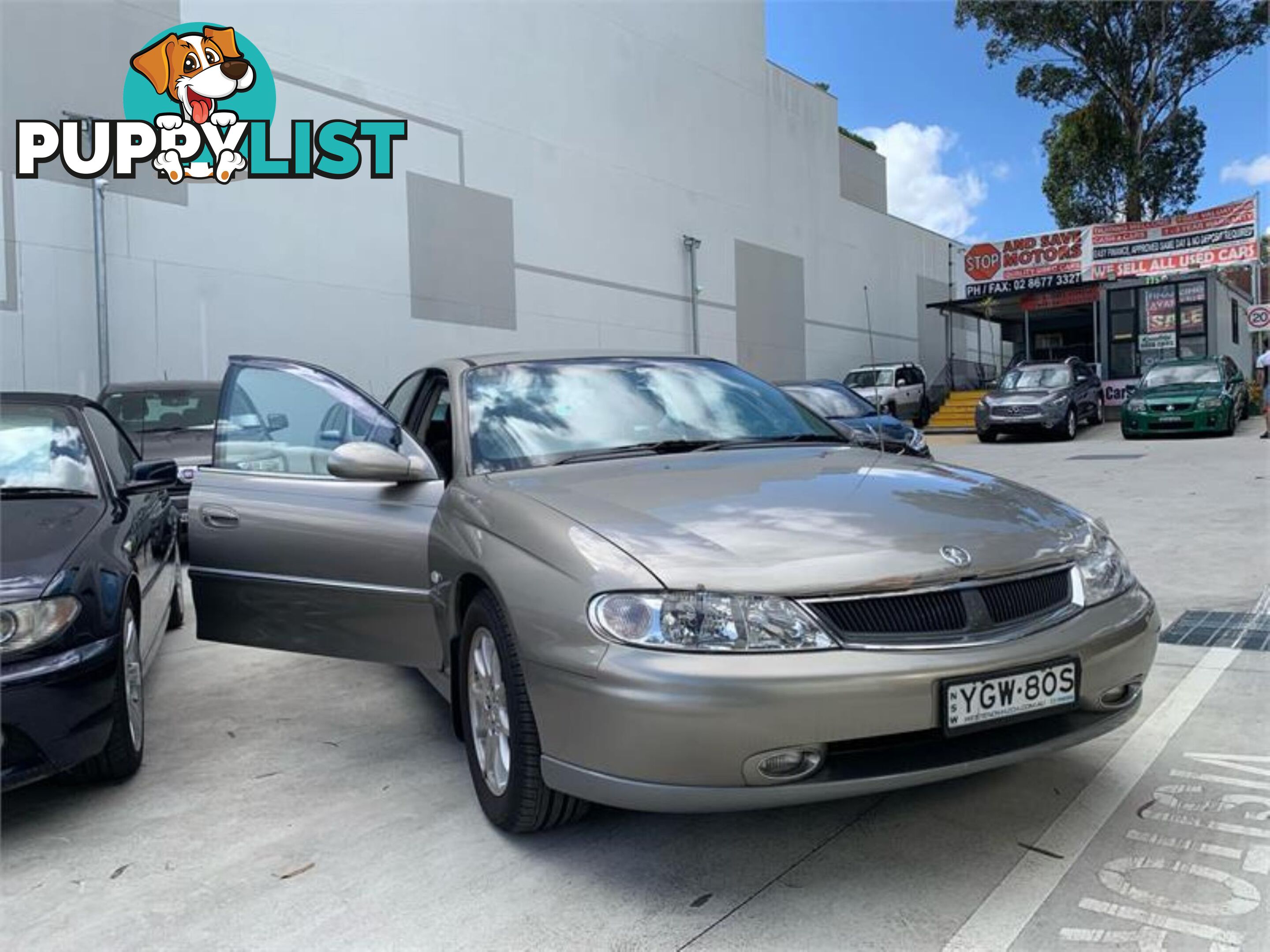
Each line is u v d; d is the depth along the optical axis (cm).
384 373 1423
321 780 332
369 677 461
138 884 261
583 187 1797
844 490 286
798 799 221
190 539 403
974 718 229
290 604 375
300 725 392
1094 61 2861
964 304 2412
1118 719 260
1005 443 1769
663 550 240
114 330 1131
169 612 484
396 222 1444
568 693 236
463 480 327
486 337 1589
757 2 2327
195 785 331
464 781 327
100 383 1105
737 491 285
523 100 1670
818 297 2555
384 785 326
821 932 222
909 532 252
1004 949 213
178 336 1189
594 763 232
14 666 279
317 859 271
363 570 351
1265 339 2673
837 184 2647
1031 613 248
